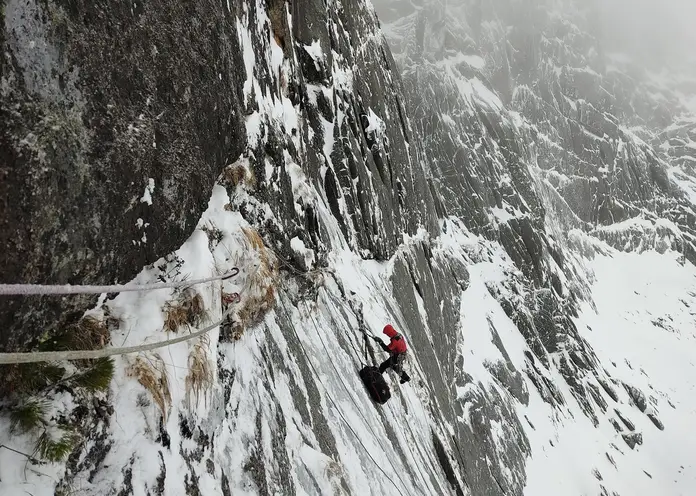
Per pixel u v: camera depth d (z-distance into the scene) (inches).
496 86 2977.4
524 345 1612.9
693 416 1985.7
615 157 3368.6
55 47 101.4
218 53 200.4
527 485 1109.1
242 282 215.2
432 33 2475.4
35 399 105.8
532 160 2940.5
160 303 149.4
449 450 605.3
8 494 92.4
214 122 197.9
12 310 97.3
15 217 93.5
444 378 847.7
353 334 414.3
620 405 1792.6
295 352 267.3
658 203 3462.1
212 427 160.1
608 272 2974.9
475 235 1862.7
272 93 368.8
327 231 504.4
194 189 175.0
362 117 698.8
